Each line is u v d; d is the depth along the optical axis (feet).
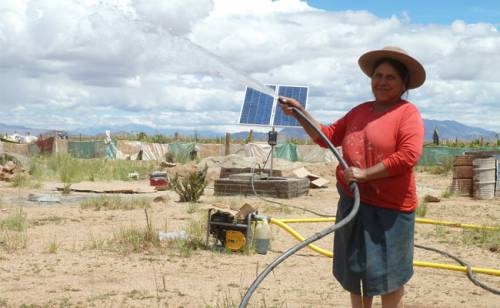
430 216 49.55
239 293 23.43
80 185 67.46
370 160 13.74
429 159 120.26
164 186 68.44
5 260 28.19
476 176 64.03
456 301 23.54
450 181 88.63
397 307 14.23
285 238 36.76
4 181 72.54
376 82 13.88
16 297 22.17
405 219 13.80
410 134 13.44
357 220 13.87
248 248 31.35
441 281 26.84
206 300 22.30
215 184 61.98
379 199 13.67
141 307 21.25
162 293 23.12
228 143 120.06
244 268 27.99
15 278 24.98
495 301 23.63
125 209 48.24
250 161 86.69
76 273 26.12
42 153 130.31
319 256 31.55
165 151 137.80
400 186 13.64
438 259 31.89
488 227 40.60
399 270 13.83
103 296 22.52
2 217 42.24
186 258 29.71
